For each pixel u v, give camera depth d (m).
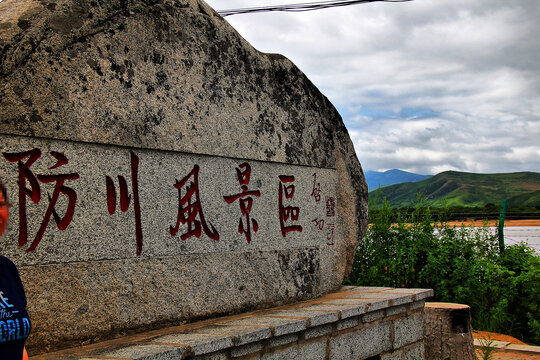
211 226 3.49
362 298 4.39
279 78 4.25
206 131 3.48
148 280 3.04
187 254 3.30
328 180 4.78
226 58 3.70
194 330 3.08
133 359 2.38
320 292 4.50
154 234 3.10
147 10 3.15
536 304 6.67
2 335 1.50
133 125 3.01
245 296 3.70
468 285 6.97
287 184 4.25
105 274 2.82
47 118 2.61
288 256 4.17
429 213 7.70
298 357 3.44
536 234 16.56
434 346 5.12
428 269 7.15
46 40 2.63
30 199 2.55
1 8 2.71
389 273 7.38
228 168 3.66
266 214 3.99
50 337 2.57
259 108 3.99
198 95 3.44
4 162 2.46
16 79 2.51
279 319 3.42
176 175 3.27
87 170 2.79
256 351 3.12
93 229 2.79
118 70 2.95
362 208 5.29
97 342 2.76
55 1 2.72
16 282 1.63
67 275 2.66
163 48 3.23
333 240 4.80
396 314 4.47
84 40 2.80
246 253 3.76
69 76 2.71
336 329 3.79
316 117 4.68
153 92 3.14
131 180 3.00
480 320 6.80
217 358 2.85
